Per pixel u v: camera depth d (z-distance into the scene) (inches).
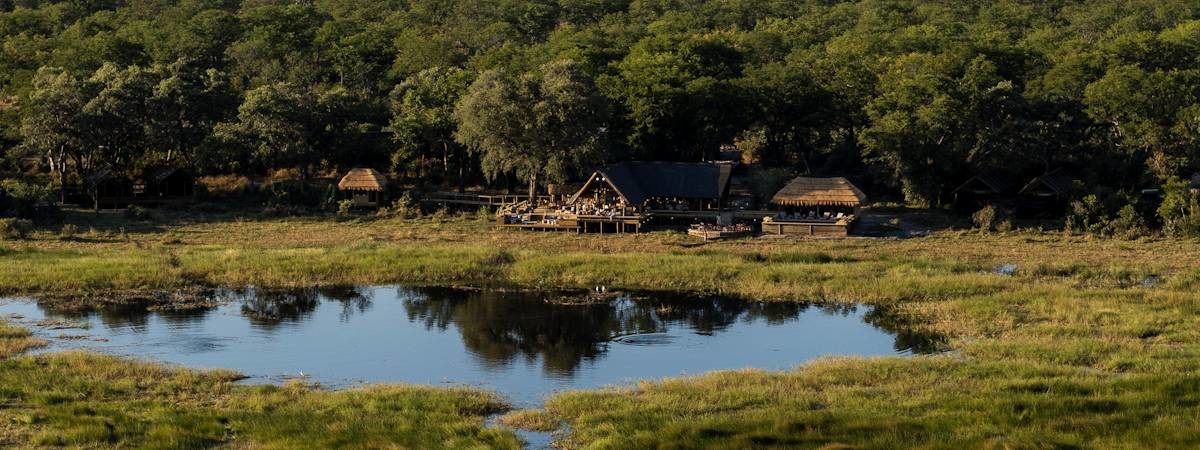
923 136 4650.6
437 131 5068.9
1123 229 4069.9
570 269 3223.4
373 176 4753.9
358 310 2810.0
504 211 4409.5
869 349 2381.9
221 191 4985.2
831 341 2460.6
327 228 4239.7
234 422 1798.7
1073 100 4901.6
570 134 4439.0
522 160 4532.5
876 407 1868.8
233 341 2455.7
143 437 1729.8
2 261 3245.6
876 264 3292.3
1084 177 4724.4
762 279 3093.0
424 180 5236.2
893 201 4864.7
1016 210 4498.0
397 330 2588.6
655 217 4392.2
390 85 6402.6
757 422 1780.3
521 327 2630.4
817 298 2906.0
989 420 1779.0
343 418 1834.4
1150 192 4458.7
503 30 7475.4
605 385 2066.9
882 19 7859.3
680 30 7696.9
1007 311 2625.5
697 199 4512.8
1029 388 1962.4
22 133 4835.1
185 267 3201.3
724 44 5910.4
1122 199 4222.4
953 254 3624.5
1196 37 6210.6
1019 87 5226.4
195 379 2062.0
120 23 7785.4
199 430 1756.9
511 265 3297.2
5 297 2866.6
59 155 4879.4
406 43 6801.2
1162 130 4525.1
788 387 2007.9
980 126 4729.3
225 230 4158.5
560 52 6023.6
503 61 6186.0
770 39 6825.8
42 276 3014.3
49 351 2308.1
